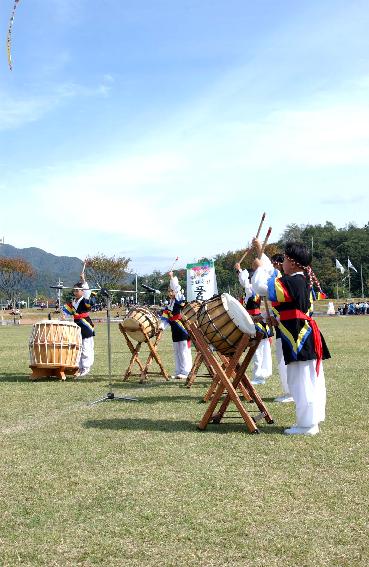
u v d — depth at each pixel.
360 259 98.62
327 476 4.75
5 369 12.62
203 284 19.50
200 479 4.73
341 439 5.90
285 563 3.31
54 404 8.21
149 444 5.83
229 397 6.86
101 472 4.96
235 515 3.98
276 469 4.97
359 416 6.94
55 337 10.64
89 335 11.63
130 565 3.33
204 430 6.43
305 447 5.63
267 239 7.05
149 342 10.53
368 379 9.88
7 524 3.91
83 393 9.20
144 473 4.91
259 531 3.73
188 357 11.11
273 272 6.72
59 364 10.66
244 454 5.44
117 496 4.38
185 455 5.42
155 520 3.93
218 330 6.37
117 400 8.45
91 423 6.84
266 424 6.79
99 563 3.36
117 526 3.84
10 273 78.19
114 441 5.97
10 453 5.59
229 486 4.55
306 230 111.44
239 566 3.29
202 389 9.60
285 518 3.92
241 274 9.16
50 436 6.23
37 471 5.02
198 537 3.66
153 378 11.09
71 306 11.68
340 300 74.75
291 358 6.08
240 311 6.39
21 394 9.12
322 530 3.72
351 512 3.99
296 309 6.12
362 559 3.33
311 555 3.39
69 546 3.57
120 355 15.46
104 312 52.66
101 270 63.00
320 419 6.27
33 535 3.73
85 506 4.20
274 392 9.15
